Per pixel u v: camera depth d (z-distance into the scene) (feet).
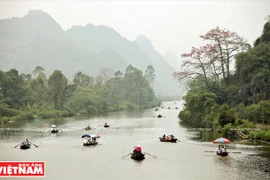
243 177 112.16
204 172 120.26
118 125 286.46
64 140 200.95
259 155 142.72
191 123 287.48
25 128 272.31
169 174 119.55
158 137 207.51
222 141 171.83
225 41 279.49
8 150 168.76
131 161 141.18
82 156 152.66
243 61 254.68
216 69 289.33
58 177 118.32
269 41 262.47
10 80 413.39
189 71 296.51
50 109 423.64
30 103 435.12
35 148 174.09
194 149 162.91
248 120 215.92
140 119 351.67
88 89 540.11
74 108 466.29
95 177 117.60
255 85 239.71
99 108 510.58
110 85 640.99
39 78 458.91
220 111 216.74
